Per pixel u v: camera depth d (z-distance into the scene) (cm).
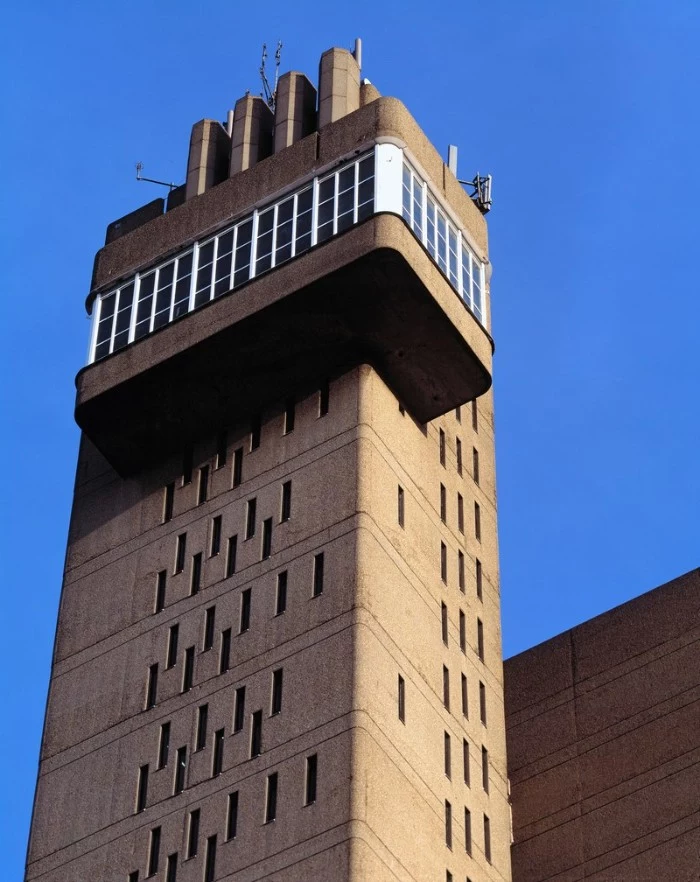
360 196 8181
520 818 8388
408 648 7719
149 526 8469
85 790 7838
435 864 7344
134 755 7788
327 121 8688
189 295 8525
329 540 7762
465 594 8406
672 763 8150
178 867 7319
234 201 8638
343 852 6881
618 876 7988
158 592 8238
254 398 8362
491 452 9231
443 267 8388
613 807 8194
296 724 7344
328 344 8138
